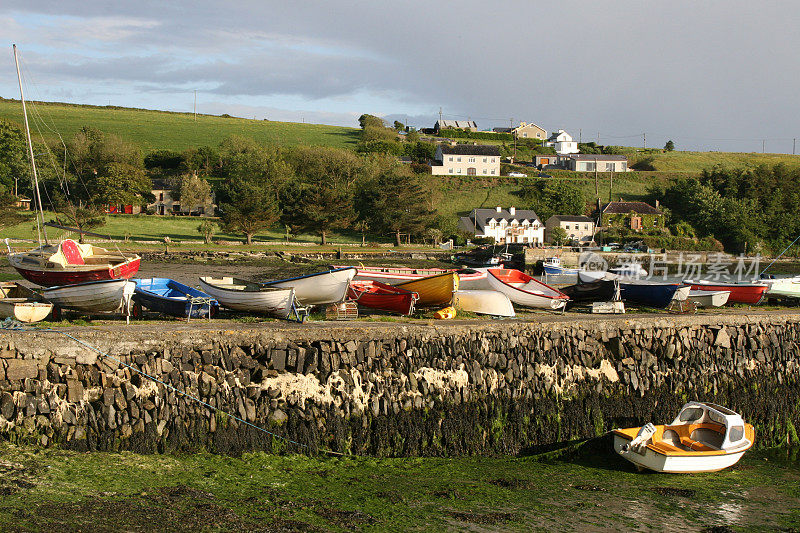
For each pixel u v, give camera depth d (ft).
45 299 94.58
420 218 339.57
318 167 428.56
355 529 59.41
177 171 471.21
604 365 99.60
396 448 81.66
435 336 89.40
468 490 71.56
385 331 86.69
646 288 127.44
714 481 79.41
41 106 597.93
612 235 389.19
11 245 249.14
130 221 350.02
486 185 479.82
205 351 77.46
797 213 423.23
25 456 66.49
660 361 104.99
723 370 108.27
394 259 293.23
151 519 57.31
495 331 93.76
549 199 445.37
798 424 108.47
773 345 114.32
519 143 655.35
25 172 346.54
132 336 74.79
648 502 71.61
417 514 63.98
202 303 93.86
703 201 420.77
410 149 554.05
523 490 72.95
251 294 97.40
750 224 398.42
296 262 270.46
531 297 121.60
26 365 70.38
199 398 75.77
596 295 130.41
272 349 79.97
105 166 389.80
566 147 634.84
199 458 72.49
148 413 73.15
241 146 463.42
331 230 335.26
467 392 87.92
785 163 584.40
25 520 54.80
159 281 109.19
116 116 604.08
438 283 113.19
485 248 328.49
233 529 57.00
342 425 79.66
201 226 307.37
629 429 83.20
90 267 135.54
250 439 75.61
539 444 89.56
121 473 66.03
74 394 71.15
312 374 81.25
